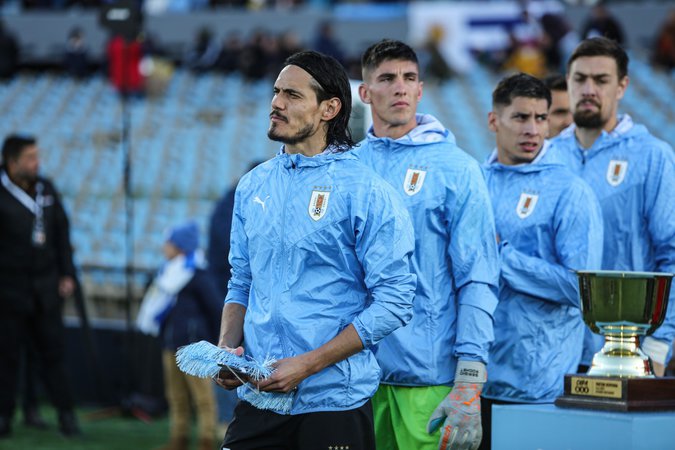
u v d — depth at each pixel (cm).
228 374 1062
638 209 1498
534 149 1422
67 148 5678
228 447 1102
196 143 5694
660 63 6284
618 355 1126
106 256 4038
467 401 1220
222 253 2266
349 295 1083
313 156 1089
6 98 6862
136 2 3189
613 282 1116
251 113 6150
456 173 1280
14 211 2566
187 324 2289
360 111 1888
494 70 6588
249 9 8094
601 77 1489
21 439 2569
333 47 6388
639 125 1533
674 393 1098
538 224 1405
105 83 6950
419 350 1275
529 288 1365
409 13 7319
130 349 2977
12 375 2592
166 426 2833
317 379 1059
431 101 6150
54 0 8269
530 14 6406
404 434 1290
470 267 1262
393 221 1071
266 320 1074
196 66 7025
